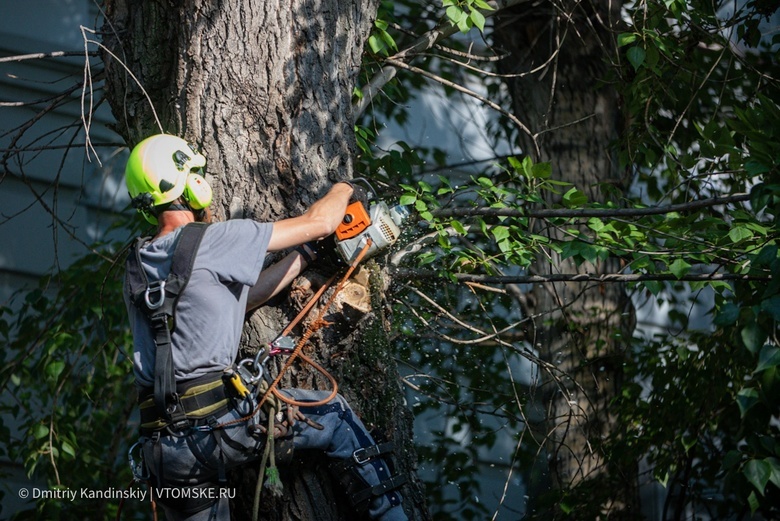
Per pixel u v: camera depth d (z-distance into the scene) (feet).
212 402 21.77
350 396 24.98
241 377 22.15
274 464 21.66
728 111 49.26
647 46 36.86
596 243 32.35
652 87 40.45
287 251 24.93
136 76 26.43
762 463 28.94
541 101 45.73
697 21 39.81
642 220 34.32
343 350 24.94
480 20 30.78
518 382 47.65
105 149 52.03
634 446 41.04
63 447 37.32
